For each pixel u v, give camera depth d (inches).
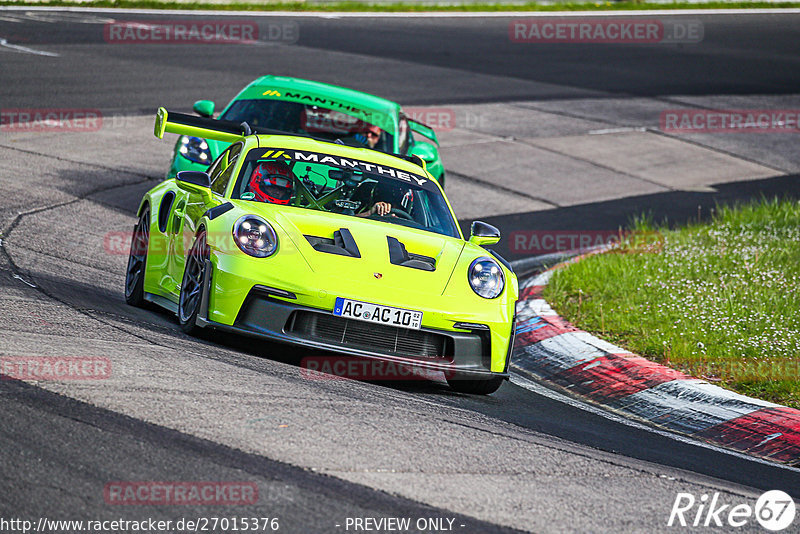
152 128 2167.8
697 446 841.5
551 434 781.9
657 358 1084.5
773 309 1253.1
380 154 1117.7
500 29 4222.4
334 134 1503.4
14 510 471.8
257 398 693.3
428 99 2829.7
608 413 933.8
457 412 791.1
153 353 778.2
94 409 614.5
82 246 1298.0
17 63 2630.4
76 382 660.7
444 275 904.3
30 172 1692.9
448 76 3176.7
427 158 1579.7
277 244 870.4
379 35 3804.1
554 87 3208.7
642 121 2891.2
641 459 743.7
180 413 631.2
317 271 855.1
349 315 842.2
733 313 1207.6
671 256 1539.1
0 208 1402.6
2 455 528.4
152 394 660.7
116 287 1140.5
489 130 2596.0
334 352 839.1
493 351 891.4
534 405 916.0
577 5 4936.0
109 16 3575.3
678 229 1860.2
